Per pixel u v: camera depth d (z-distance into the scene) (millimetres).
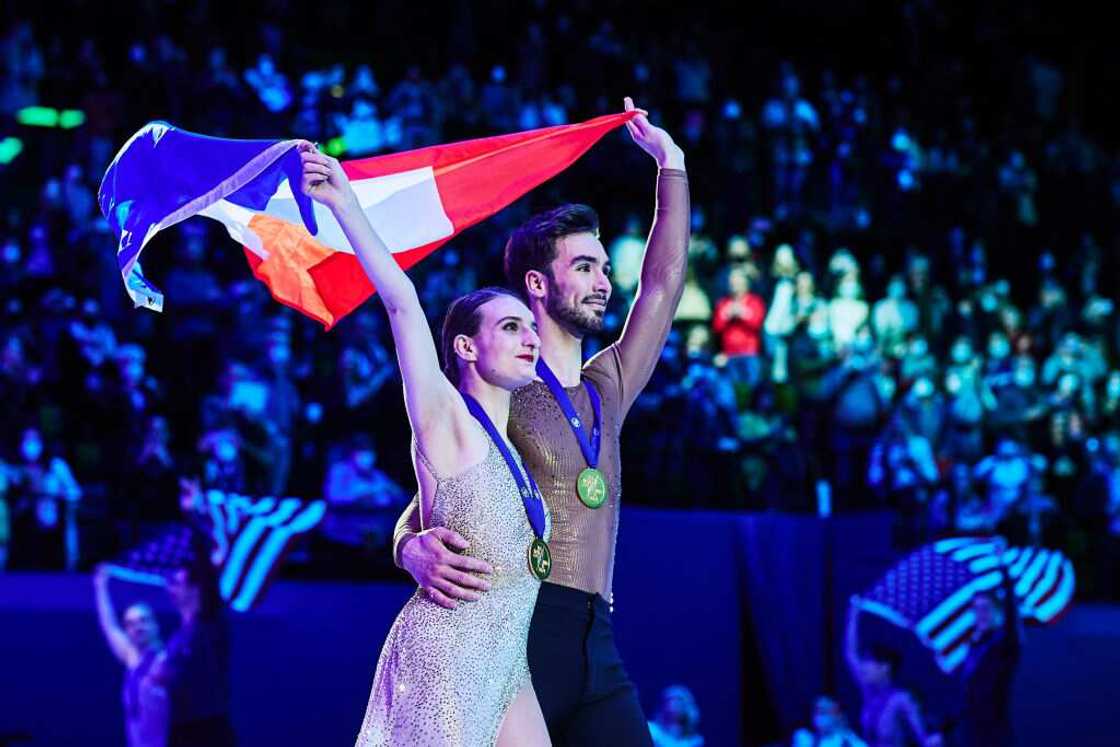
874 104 20188
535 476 4359
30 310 13617
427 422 3975
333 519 11570
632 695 4418
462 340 4176
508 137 4969
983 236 19250
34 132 16516
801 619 11117
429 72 19594
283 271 4773
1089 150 21234
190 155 4203
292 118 16938
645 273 4914
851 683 11203
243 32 18812
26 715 10180
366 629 10641
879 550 11477
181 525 9375
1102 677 11219
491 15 19828
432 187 4879
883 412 13367
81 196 14797
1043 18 23562
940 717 10383
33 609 10289
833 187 18469
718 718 11086
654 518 11242
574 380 4559
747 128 18281
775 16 22672
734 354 14297
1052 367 16016
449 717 3930
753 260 15609
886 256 18391
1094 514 13359
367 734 4027
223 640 8992
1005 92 22469
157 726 8820
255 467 11781
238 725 10375
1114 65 23438
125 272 4191
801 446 12742
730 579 11148
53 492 11602
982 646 10125
